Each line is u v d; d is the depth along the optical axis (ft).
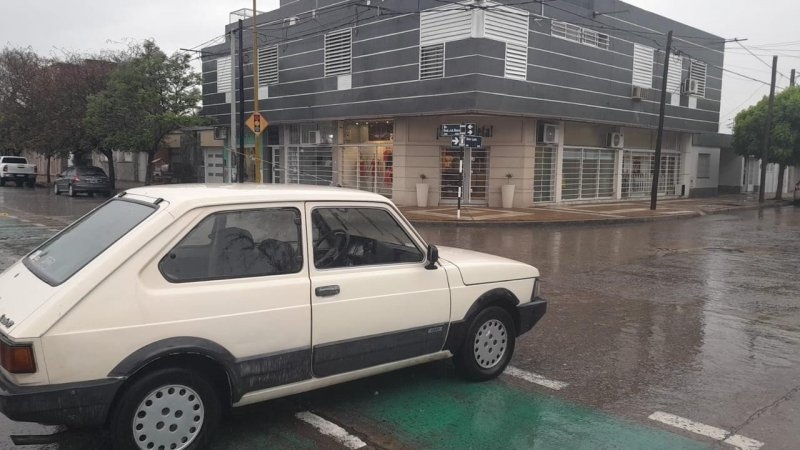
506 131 74.49
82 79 101.14
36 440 13.10
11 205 76.28
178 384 12.13
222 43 102.27
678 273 36.11
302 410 15.31
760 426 14.92
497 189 75.66
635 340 22.15
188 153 120.78
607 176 89.25
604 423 14.93
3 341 10.93
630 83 85.87
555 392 16.89
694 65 99.30
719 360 19.98
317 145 87.51
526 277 18.16
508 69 68.23
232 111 79.46
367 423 14.65
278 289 13.24
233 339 12.65
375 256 15.21
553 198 80.23
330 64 80.64
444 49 67.56
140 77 93.25
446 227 60.39
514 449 13.48
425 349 15.97
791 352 20.95
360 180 82.79
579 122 81.87
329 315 13.96
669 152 102.53
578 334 22.82
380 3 73.10
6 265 34.12
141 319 11.66
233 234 13.05
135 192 14.47
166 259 12.15
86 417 11.27
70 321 11.07
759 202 98.99
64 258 12.82
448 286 16.19
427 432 14.23
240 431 14.11
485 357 17.43
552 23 72.69
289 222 13.76
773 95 99.91
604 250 45.60
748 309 27.27
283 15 87.76
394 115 73.56
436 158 75.82
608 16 80.69
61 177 98.99
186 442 12.34
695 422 15.10
